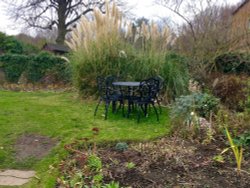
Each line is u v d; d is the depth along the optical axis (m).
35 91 8.83
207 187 2.35
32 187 2.60
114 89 5.21
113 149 3.33
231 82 5.64
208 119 4.25
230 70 7.98
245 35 7.93
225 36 8.20
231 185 2.37
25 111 5.25
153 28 6.39
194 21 9.12
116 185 2.28
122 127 4.28
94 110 5.41
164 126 4.34
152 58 6.20
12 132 4.03
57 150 3.41
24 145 3.62
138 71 6.14
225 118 4.08
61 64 10.50
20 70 10.82
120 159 2.97
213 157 2.98
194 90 6.08
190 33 8.78
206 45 8.05
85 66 6.30
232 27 8.56
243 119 4.07
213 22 8.71
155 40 6.41
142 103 4.66
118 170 2.68
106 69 6.20
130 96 4.80
